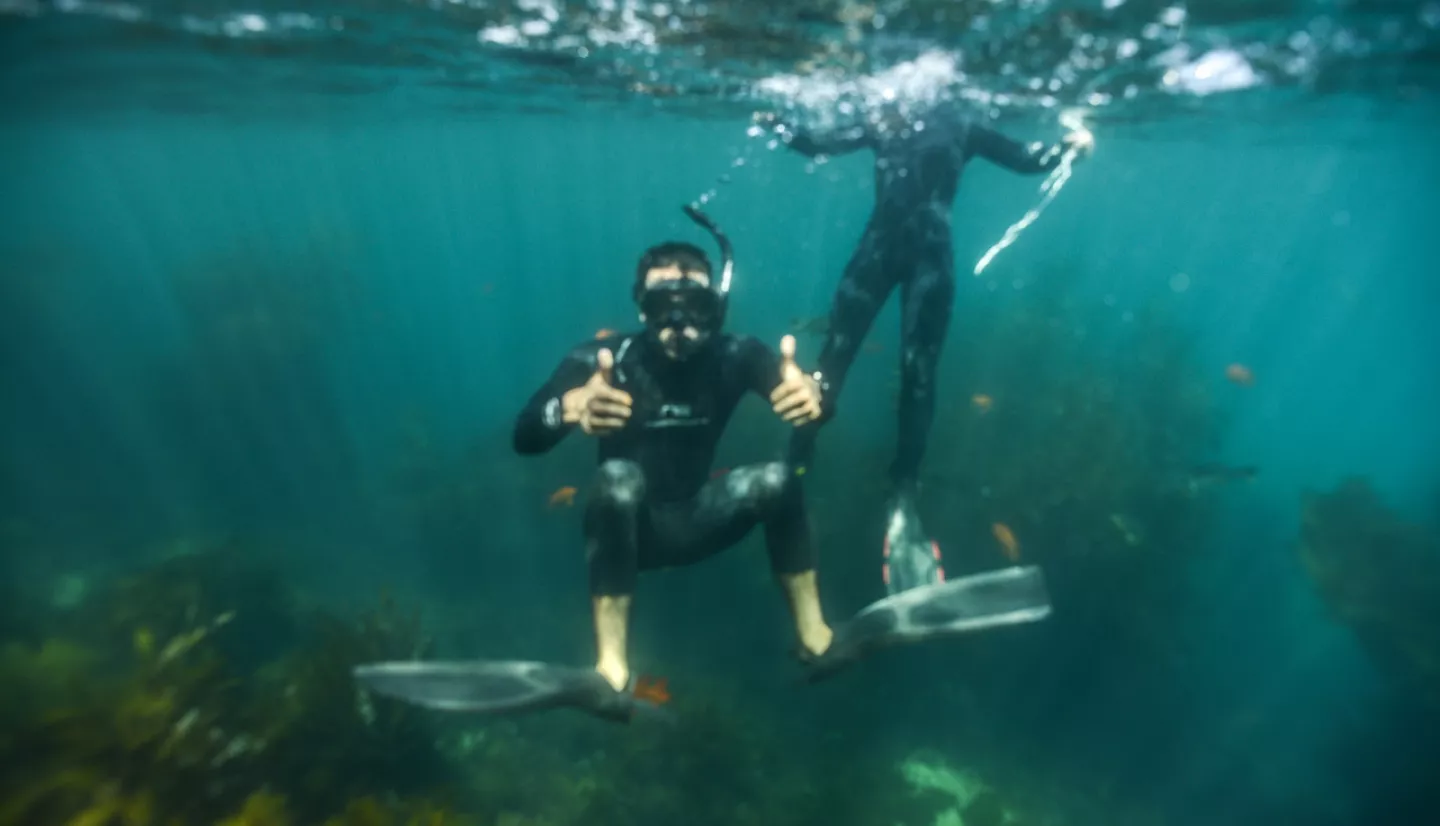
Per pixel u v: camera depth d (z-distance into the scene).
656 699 5.64
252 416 21.39
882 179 7.18
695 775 9.44
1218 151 23.33
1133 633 12.41
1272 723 12.61
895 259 6.68
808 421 3.53
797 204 49.81
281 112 19.83
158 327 25.14
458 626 12.99
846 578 12.38
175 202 58.66
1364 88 12.51
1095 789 11.30
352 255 24.66
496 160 37.22
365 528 16.92
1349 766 11.95
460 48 11.36
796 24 8.39
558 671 3.31
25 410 23.58
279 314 21.75
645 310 3.67
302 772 7.86
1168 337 15.28
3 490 18.38
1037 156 7.31
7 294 26.39
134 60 12.30
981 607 3.60
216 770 7.05
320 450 20.70
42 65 12.09
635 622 12.75
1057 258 16.66
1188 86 11.85
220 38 10.69
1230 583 15.65
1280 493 20.11
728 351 3.96
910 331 6.24
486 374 26.94
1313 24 8.29
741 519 3.86
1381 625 12.48
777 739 10.66
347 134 25.25
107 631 10.80
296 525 17.41
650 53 10.85
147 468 19.50
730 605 12.95
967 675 12.55
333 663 8.79
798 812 9.29
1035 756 11.63
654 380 3.86
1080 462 12.45
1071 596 12.43
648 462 3.91
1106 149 22.83
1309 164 26.12
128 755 6.73
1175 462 13.36
